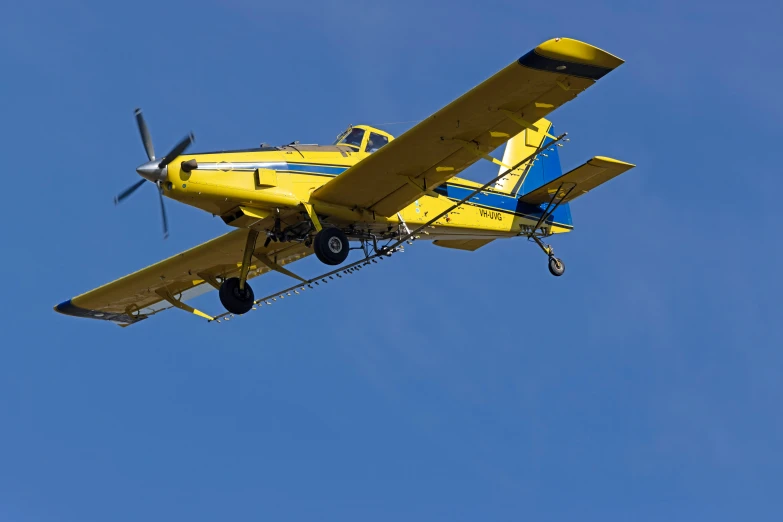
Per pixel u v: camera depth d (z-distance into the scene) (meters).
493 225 56.06
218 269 56.75
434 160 44.53
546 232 59.84
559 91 40.59
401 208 47.88
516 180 59.94
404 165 44.50
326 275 51.31
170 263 55.59
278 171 45.47
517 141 60.75
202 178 43.78
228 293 51.72
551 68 39.09
